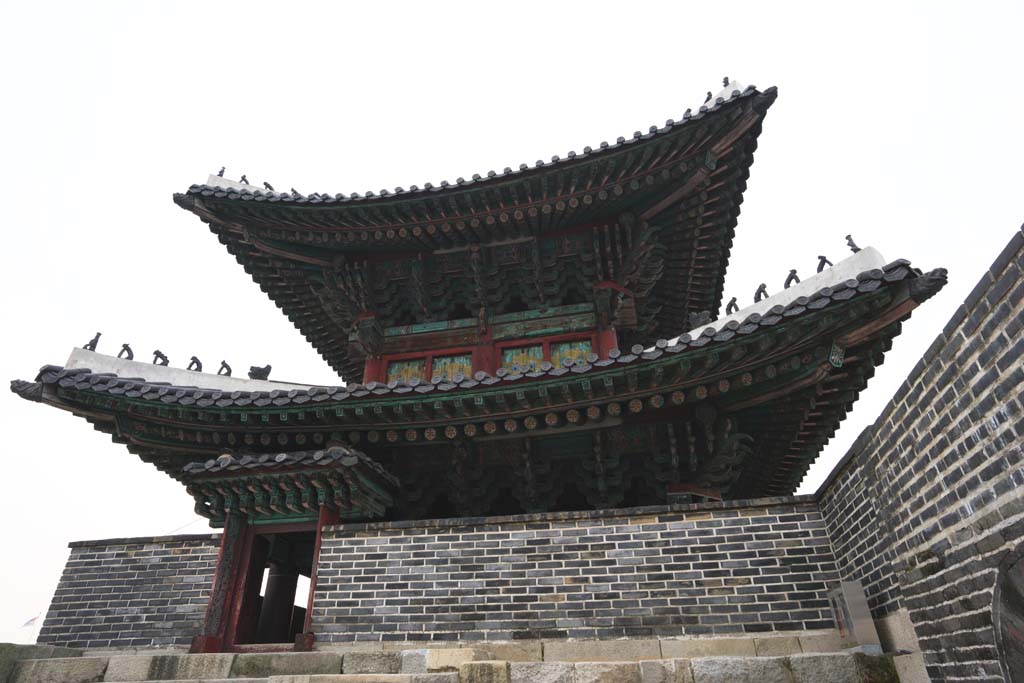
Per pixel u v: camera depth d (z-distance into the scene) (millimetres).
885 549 6625
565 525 8961
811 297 8031
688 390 9500
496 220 13312
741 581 8180
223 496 10086
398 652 7418
